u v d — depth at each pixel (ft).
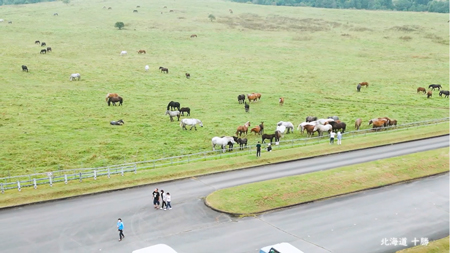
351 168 116.26
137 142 141.69
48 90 201.87
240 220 89.04
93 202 95.20
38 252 73.87
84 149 132.98
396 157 126.72
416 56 321.93
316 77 257.14
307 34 388.16
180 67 265.13
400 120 178.09
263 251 71.97
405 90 233.55
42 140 139.54
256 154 129.08
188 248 76.79
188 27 394.52
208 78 244.01
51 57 268.62
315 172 113.50
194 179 110.32
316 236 82.94
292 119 175.73
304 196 100.78
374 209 96.22
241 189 100.99
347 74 266.77
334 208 96.37
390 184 111.24
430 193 106.11
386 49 343.05
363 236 83.46
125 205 94.02
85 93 201.77
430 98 218.59
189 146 139.13
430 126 167.73
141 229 83.30
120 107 183.21
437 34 392.68
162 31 372.79
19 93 192.95
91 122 160.97
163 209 92.53
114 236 80.23
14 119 158.81
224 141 133.80
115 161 124.67
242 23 427.33
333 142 143.02
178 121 167.32
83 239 78.69
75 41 320.70
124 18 421.59
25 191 97.45
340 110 192.34
